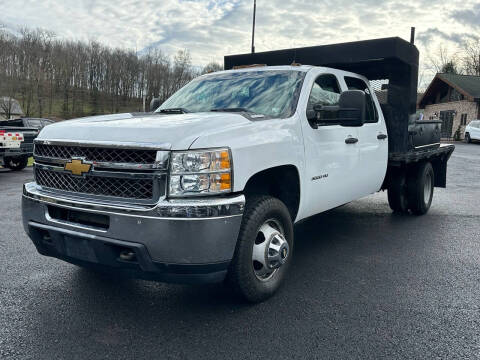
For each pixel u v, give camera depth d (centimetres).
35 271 418
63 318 321
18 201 801
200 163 288
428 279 407
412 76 594
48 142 329
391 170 670
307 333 301
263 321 318
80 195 311
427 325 314
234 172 300
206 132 299
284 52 612
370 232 586
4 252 478
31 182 363
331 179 441
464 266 446
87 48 7962
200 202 282
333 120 407
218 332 302
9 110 5009
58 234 317
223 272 304
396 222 647
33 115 6688
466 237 560
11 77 5522
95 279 398
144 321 318
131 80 7962
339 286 388
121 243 288
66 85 7612
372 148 525
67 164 314
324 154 422
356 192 510
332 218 674
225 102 428
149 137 292
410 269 436
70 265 436
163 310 336
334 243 532
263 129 344
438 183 757
